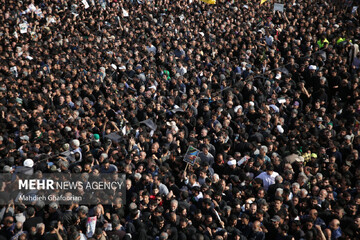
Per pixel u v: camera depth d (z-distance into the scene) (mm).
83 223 36312
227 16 102812
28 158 44656
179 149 50156
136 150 46469
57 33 86125
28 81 65000
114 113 56312
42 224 34969
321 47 82750
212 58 79625
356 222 35344
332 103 60750
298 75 69438
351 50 75125
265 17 101000
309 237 35250
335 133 53344
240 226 37438
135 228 36656
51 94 60906
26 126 50688
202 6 110812
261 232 36031
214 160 49062
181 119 53875
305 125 53125
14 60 71062
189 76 70062
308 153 48406
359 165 45969
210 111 57531
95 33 89625
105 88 64312
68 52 78375
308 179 43062
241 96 62938
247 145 49188
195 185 41719
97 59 74500
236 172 44531
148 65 72750
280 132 53219
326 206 38312
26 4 96938
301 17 101375
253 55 78688
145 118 56531
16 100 57438
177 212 37562
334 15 100000
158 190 39906
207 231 36062
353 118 54281
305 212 39375
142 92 63250
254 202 38188
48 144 48125
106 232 36219
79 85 64812
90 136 50531
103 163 42750
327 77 67125
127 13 100750
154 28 92250
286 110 59375
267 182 42906
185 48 82688
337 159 48000
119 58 71375
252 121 57875
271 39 87250
